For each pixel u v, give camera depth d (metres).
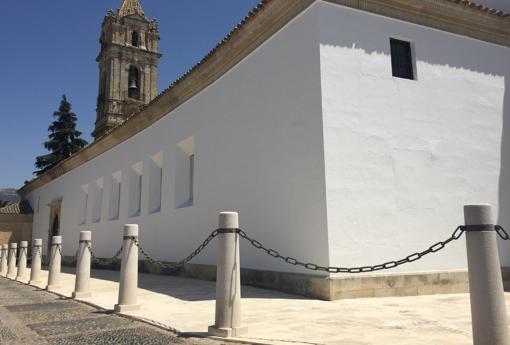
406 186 8.59
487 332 3.39
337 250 7.67
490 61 10.33
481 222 3.57
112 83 32.31
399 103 8.88
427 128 9.09
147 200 15.63
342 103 8.27
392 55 9.24
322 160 7.95
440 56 9.63
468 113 9.70
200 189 12.30
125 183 17.77
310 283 7.76
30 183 32.16
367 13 8.92
